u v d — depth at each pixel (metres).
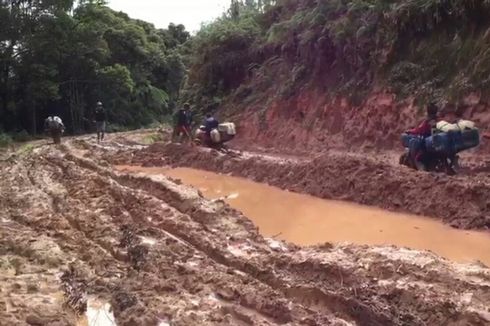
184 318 5.61
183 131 21.33
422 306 5.72
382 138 16.02
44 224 9.30
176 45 56.78
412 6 15.96
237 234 8.62
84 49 35.59
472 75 13.86
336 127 17.80
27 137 30.52
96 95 38.88
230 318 5.68
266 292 6.27
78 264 7.39
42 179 13.78
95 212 9.95
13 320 5.58
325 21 19.16
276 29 21.83
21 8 32.94
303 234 9.57
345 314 5.89
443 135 11.42
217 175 16.34
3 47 32.75
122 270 7.27
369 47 17.27
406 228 9.45
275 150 19.48
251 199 12.73
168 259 7.43
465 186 9.81
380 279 6.45
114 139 28.08
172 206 10.52
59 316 5.82
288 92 20.30
